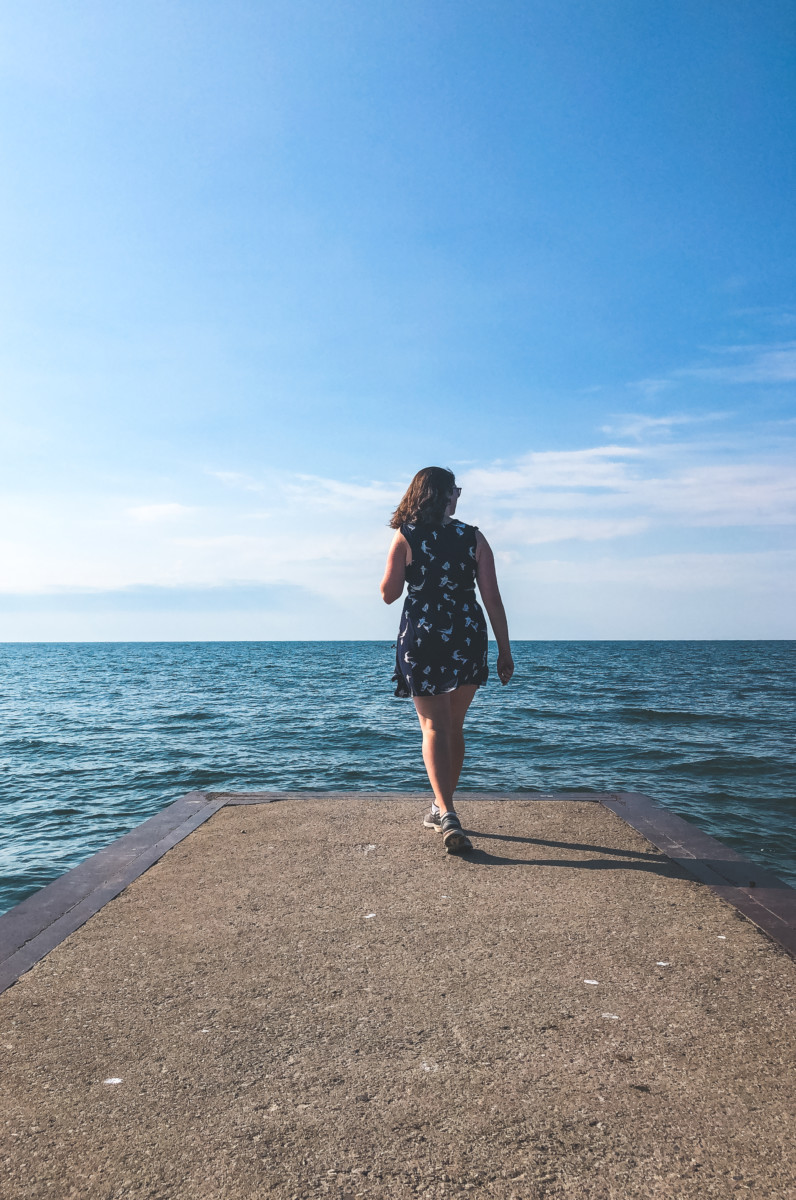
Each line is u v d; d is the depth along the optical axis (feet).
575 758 41.75
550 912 7.97
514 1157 4.21
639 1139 4.36
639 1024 5.70
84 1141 4.38
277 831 11.17
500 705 75.10
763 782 34.88
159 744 52.11
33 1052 5.36
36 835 28.81
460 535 10.60
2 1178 4.07
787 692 94.38
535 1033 5.57
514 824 11.50
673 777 36.11
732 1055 5.27
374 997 6.15
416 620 10.43
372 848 10.30
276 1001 6.09
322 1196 3.92
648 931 7.47
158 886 8.84
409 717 68.39
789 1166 4.13
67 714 76.02
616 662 204.33
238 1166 4.15
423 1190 3.96
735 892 8.50
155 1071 5.11
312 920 7.79
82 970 6.68
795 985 6.35
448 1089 4.87
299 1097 4.79
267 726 61.98
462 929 7.54
